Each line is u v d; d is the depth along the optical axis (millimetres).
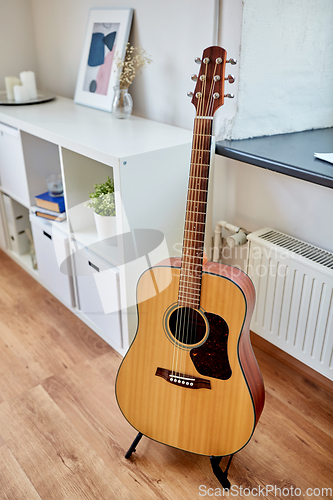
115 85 1858
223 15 1444
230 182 1702
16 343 1855
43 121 1802
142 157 1384
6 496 1235
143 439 1421
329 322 1388
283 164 1309
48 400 1565
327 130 1794
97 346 1840
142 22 1771
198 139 1101
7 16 2332
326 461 1335
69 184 1684
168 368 1222
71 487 1261
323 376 1599
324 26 1587
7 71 2447
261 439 1405
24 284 2283
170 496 1237
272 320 1578
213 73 1077
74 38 2176
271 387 1608
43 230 1967
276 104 1624
